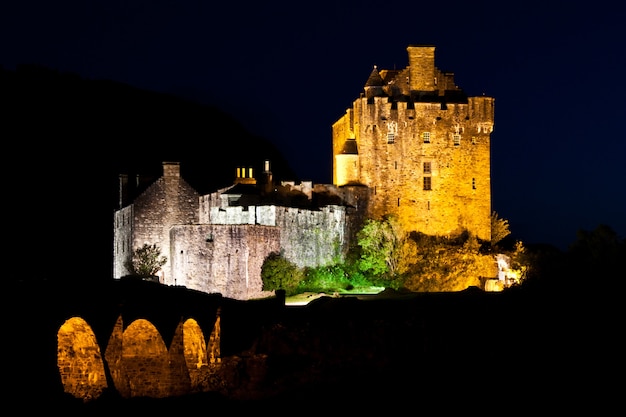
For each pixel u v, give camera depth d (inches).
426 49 6008.9
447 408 3398.1
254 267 5012.3
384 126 5826.8
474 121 5885.8
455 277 5344.5
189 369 3754.9
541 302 4313.5
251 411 3378.4
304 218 5374.0
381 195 5802.2
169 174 5354.3
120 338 3029.0
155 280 5002.5
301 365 3941.9
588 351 3858.3
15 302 2578.7
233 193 5339.6
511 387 3597.4
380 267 5418.3
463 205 5861.2
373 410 3385.8
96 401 2898.6
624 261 4505.4
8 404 2492.6
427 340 4077.3
